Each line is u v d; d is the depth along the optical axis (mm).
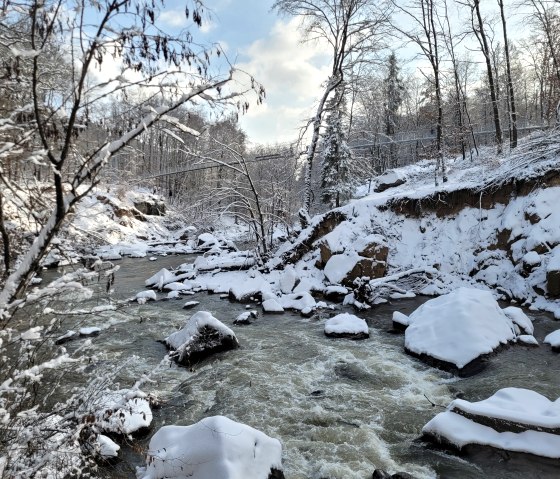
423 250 15039
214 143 16672
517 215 13031
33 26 2234
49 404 5887
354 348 9180
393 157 43219
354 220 16422
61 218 2578
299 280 15148
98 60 2402
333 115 27531
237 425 4648
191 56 2648
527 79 42219
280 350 9133
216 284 15898
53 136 2604
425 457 5148
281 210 19125
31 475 3164
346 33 19250
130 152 3135
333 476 4867
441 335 8492
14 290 2545
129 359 4539
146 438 5707
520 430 4957
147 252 26141
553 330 9516
